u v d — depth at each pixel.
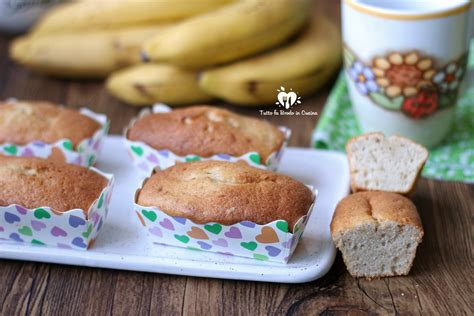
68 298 0.50
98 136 0.60
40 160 0.54
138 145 0.58
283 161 0.61
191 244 0.52
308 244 0.53
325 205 0.56
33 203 0.52
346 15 0.61
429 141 0.63
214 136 0.58
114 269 0.52
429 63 0.59
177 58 0.68
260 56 0.69
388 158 0.56
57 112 0.61
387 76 0.60
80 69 0.75
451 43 0.59
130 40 0.73
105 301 0.50
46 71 0.75
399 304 0.50
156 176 0.54
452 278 0.51
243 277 0.51
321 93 0.72
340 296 0.50
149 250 0.53
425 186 0.59
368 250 0.51
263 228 0.50
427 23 0.58
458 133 0.65
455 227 0.55
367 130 0.64
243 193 0.51
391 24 0.59
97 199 0.52
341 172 0.60
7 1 0.79
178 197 0.52
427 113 0.61
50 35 0.76
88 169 0.55
